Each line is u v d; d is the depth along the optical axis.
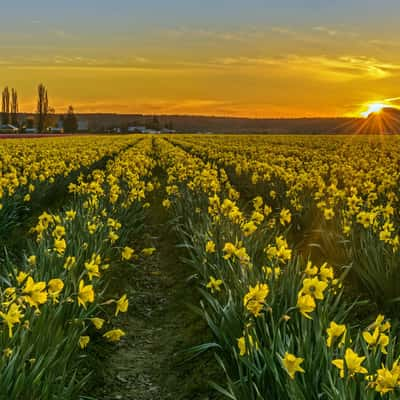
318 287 3.85
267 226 8.62
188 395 5.15
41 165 18.70
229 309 5.04
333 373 3.60
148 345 6.35
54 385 4.05
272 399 3.85
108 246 8.13
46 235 7.51
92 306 5.55
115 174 15.48
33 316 4.44
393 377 2.85
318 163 21.80
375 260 6.93
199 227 8.92
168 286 8.42
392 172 17.83
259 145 44.53
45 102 129.25
